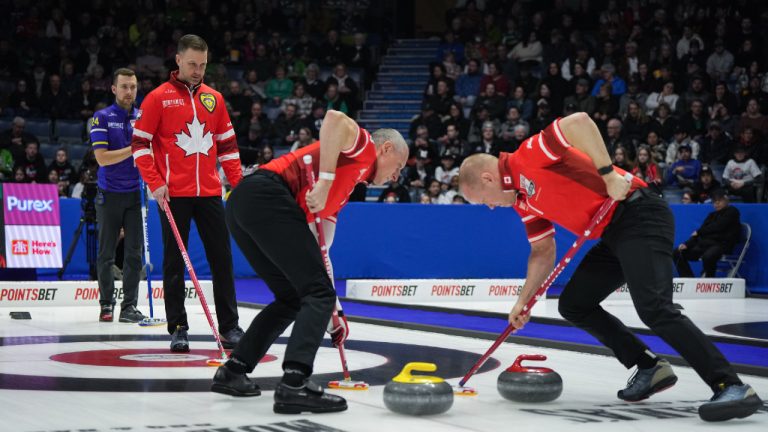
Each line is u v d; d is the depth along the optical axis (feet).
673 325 23.84
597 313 26.94
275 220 24.31
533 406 24.93
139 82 112.37
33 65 114.93
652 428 22.07
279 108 112.16
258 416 22.88
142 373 29.91
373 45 128.06
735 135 97.81
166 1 123.44
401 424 22.13
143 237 46.70
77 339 39.68
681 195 90.43
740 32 109.50
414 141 106.63
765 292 79.92
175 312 36.27
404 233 81.66
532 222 26.76
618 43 113.39
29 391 26.18
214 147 37.70
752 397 22.82
